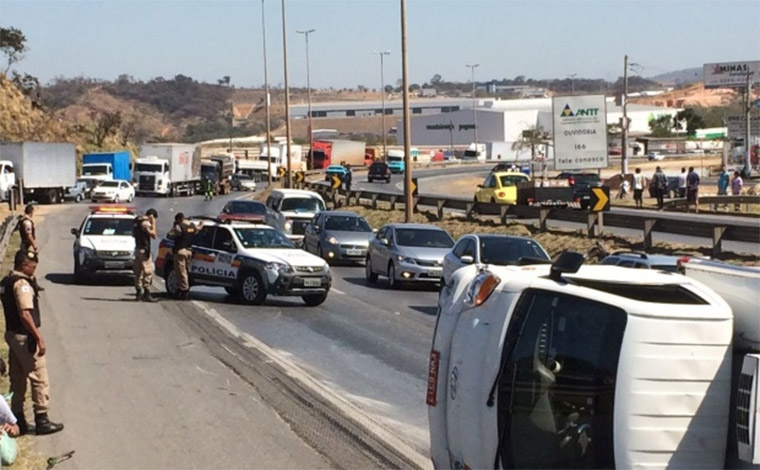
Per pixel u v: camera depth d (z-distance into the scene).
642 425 4.82
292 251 23.20
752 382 4.58
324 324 19.62
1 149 64.44
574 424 5.10
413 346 17.02
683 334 4.84
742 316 4.91
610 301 5.06
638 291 5.33
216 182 88.19
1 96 98.56
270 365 14.97
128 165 85.38
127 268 25.89
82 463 9.61
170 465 9.60
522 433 5.36
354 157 121.62
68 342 16.67
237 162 112.25
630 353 4.87
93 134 116.94
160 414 11.70
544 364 5.29
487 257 20.38
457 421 5.85
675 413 4.82
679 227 27.00
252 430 10.99
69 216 55.94
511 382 5.43
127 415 11.61
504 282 5.64
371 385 13.69
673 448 4.82
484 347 5.62
